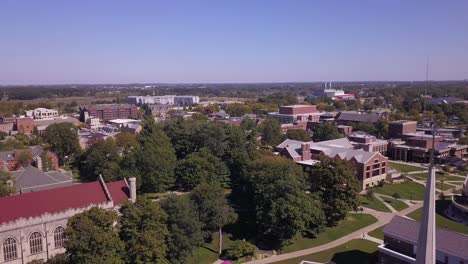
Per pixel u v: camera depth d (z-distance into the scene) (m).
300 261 89.38
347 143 180.12
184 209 87.12
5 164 147.00
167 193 133.00
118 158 143.00
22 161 150.88
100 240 66.56
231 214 100.75
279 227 96.38
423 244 32.59
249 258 91.19
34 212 83.50
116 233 74.81
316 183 113.75
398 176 161.25
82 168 155.75
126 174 125.06
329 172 110.69
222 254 93.88
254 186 108.38
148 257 73.00
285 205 95.62
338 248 95.94
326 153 154.38
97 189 94.81
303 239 101.62
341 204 107.75
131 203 80.69
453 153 194.75
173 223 84.81
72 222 70.31
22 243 79.94
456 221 115.50
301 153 155.12
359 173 144.12
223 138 148.88
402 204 129.25
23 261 80.19
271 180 104.50
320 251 94.69
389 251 81.69
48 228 83.50
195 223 86.62
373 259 89.38
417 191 143.88
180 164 136.50
